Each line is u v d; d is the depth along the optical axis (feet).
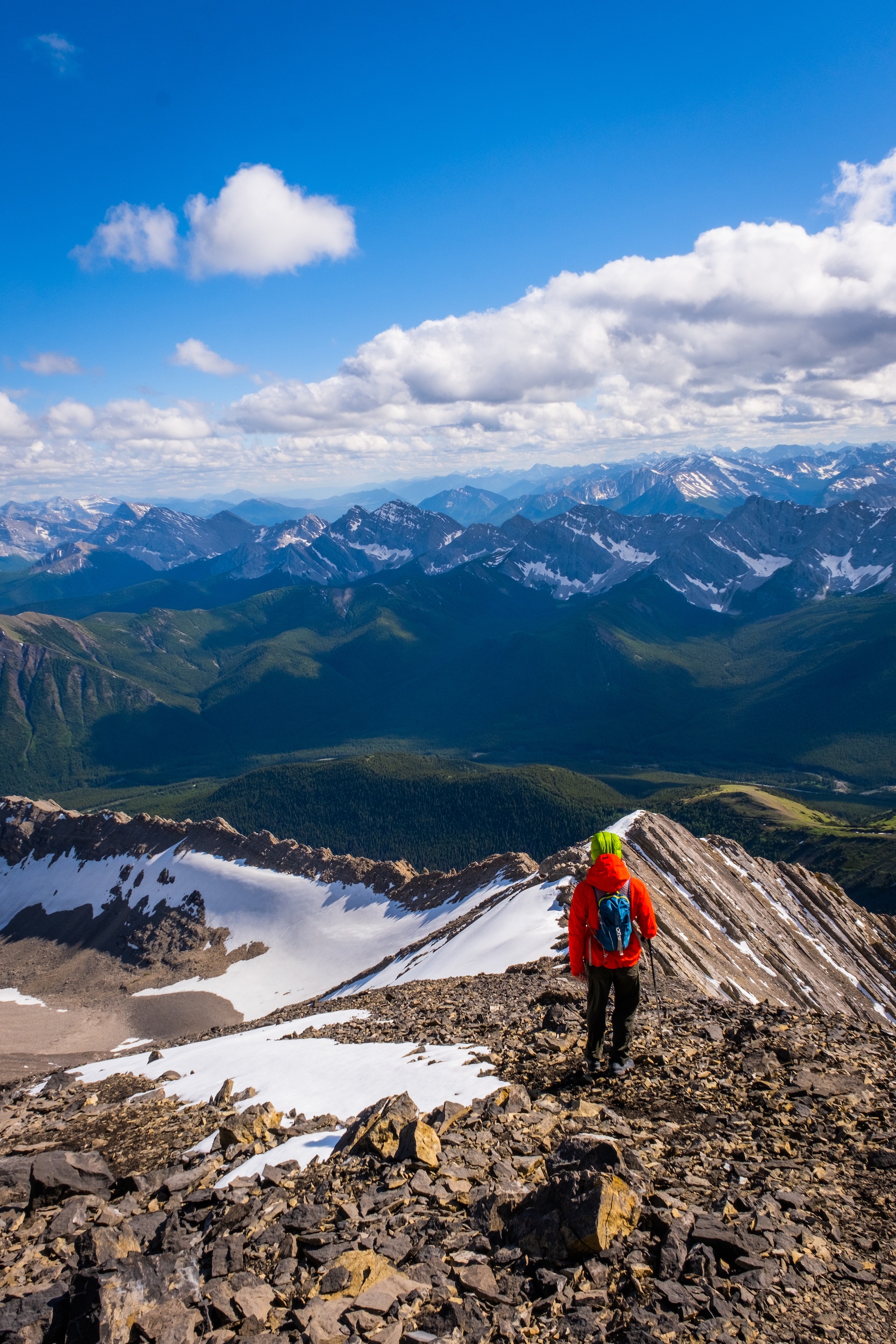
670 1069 46.98
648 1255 27.45
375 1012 111.86
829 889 421.18
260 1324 26.58
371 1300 26.78
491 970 219.20
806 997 285.02
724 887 350.02
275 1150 48.98
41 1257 38.19
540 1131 39.83
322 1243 32.09
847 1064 45.21
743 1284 25.17
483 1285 26.94
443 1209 33.42
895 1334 22.75
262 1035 126.72
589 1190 29.43
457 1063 57.93
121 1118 79.36
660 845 349.00
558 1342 23.56
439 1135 41.01
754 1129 37.70
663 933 250.98
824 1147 35.42
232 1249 32.68
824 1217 29.40
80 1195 46.14
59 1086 140.26
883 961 370.12
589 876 47.80
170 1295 29.04
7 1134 85.87
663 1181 32.86
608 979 46.83
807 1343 22.40
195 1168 48.44
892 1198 30.76
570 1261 27.81
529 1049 55.88
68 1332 27.12
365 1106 55.88
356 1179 38.81
